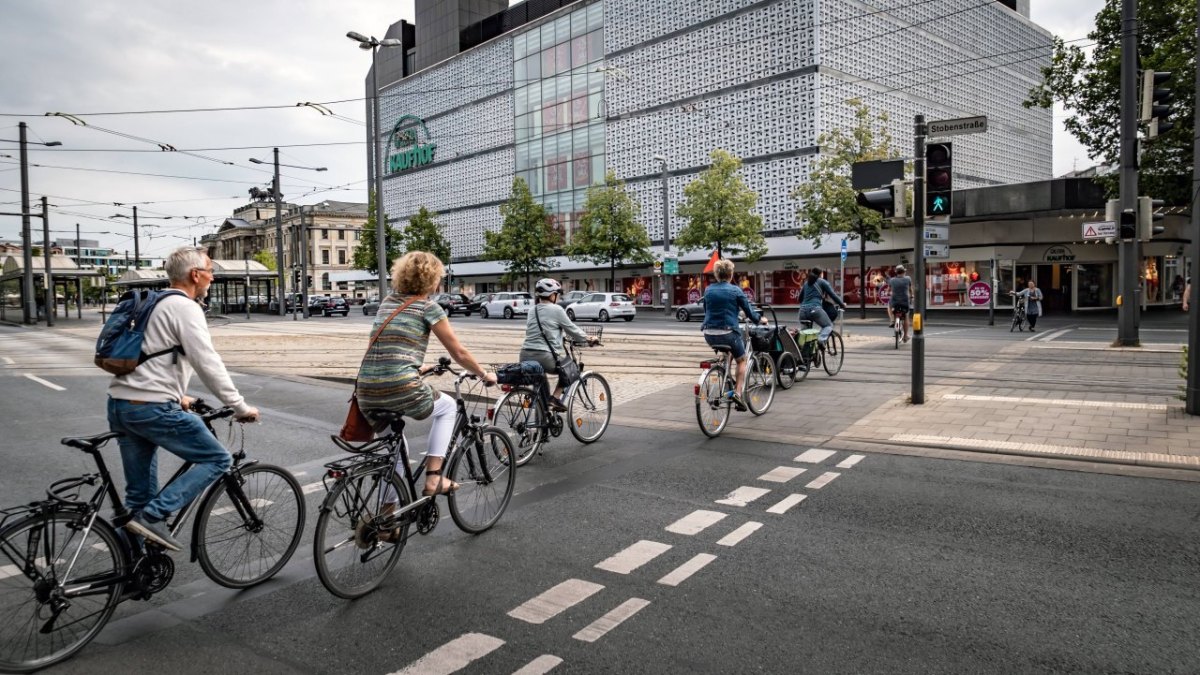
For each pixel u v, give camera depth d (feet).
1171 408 27.45
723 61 135.74
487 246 172.04
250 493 13.57
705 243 120.47
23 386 43.19
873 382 36.88
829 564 14.12
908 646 10.91
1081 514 16.66
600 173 164.76
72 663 10.88
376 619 12.23
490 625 11.91
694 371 43.73
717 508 17.80
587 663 10.59
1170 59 67.15
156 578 12.15
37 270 142.20
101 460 11.64
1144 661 10.39
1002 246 107.14
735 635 11.35
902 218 29.96
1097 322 86.99
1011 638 11.10
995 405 29.25
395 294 14.17
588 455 23.61
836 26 122.52
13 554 10.60
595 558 14.73
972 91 147.95
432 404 14.26
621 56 156.87
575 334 24.09
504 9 201.87
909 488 19.02
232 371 49.01
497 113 192.24
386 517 13.52
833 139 103.96
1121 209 49.49
